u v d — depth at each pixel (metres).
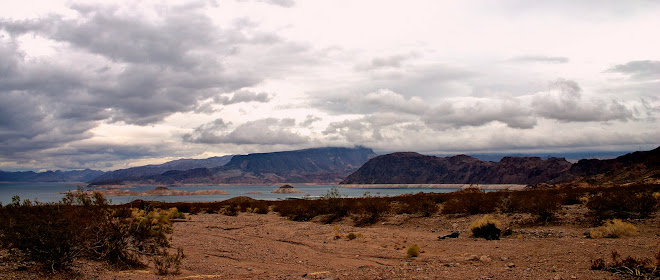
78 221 11.43
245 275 11.80
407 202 36.53
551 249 14.53
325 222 32.78
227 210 42.72
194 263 14.12
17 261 11.03
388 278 10.15
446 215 28.31
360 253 16.64
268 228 28.31
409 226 26.56
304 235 23.84
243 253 16.88
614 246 13.83
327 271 12.31
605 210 21.66
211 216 39.31
